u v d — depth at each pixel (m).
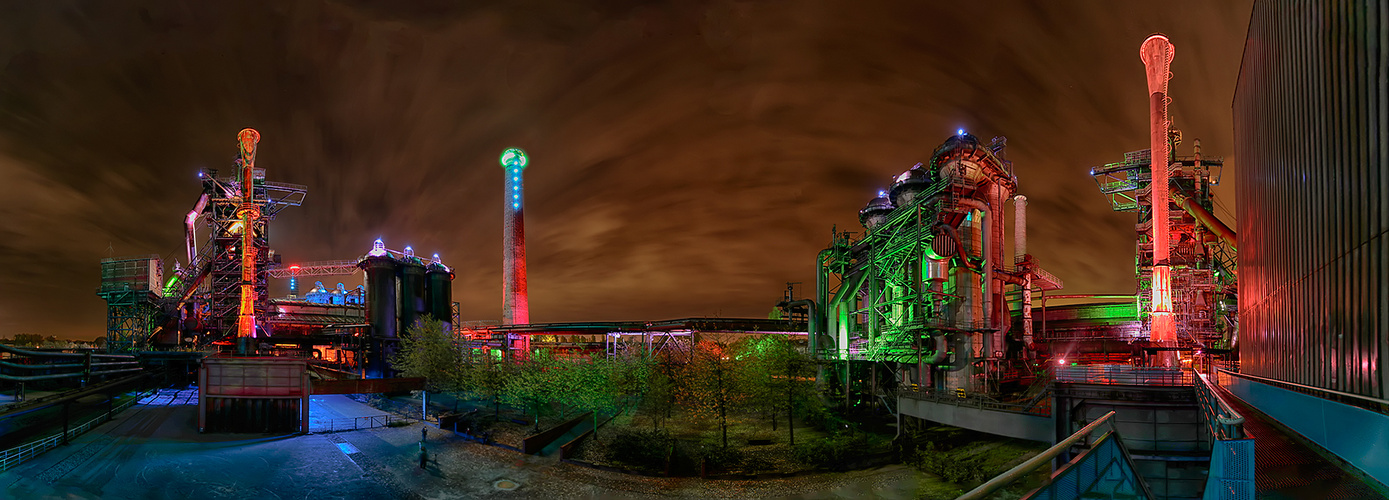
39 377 61.22
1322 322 22.12
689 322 91.81
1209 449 37.78
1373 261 17.34
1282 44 26.75
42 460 49.97
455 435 71.19
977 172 72.06
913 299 73.94
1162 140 69.19
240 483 50.50
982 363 69.81
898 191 79.06
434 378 99.56
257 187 122.75
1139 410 38.94
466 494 49.59
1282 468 20.03
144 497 45.12
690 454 57.56
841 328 92.50
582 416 74.62
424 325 119.25
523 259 177.12
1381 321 16.88
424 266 137.25
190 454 58.81
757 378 64.94
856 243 91.69
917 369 72.06
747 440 65.19
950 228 69.38
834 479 51.16
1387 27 16.23
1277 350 29.44
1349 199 19.17
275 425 70.19
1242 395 39.69
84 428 62.12
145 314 122.31
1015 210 94.25
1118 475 10.50
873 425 69.38
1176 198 77.44
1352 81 18.73
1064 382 42.12
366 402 101.31
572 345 111.88
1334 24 20.20
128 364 91.56
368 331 123.69
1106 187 85.06
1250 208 36.38
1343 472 19.17
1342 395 19.50
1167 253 68.38
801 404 69.62
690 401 72.44
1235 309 76.94
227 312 119.19
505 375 82.31
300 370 71.44
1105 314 88.81
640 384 73.94
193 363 104.31
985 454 51.88
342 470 55.69
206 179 120.44
